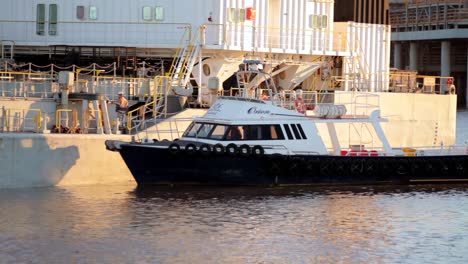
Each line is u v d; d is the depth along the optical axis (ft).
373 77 421.59
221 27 366.02
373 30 426.92
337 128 365.81
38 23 384.68
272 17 386.73
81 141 310.24
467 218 278.46
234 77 382.83
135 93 343.87
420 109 411.13
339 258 235.40
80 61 376.27
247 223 265.13
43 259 228.63
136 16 375.45
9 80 334.65
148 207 280.72
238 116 318.24
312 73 397.80
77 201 286.46
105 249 237.04
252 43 376.48
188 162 309.63
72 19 380.99
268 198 299.58
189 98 356.59
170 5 371.76
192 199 294.25
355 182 327.67
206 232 254.47
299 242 247.91
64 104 322.96
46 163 305.73
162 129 331.77
